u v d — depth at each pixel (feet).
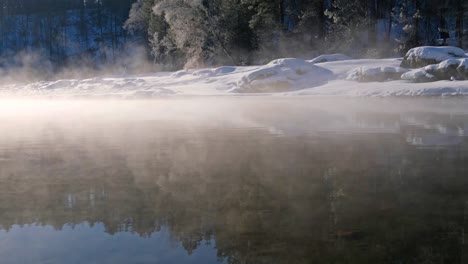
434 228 6.63
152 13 136.36
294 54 108.68
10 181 10.42
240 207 7.93
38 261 5.69
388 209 7.64
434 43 100.58
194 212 7.71
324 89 54.90
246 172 11.12
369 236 6.37
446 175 10.27
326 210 7.63
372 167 11.41
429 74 51.52
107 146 16.21
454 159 12.34
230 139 17.51
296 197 8.56
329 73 62.85
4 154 14.65
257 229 6.73
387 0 113.39
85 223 7.19
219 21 110.22
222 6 110.42
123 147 15.90
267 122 23.79
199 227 6.91
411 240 6.16
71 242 6.34
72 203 8.41
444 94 43.52
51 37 240.12
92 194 9.08
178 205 8.16
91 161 13.12
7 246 6.24
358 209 7.66
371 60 68.64
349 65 66.44
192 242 6.26
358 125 21.47
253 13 111.14
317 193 8.84
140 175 10.97
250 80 61.62
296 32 108.68
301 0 114.83
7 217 7.59
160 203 8.32
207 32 111.14
